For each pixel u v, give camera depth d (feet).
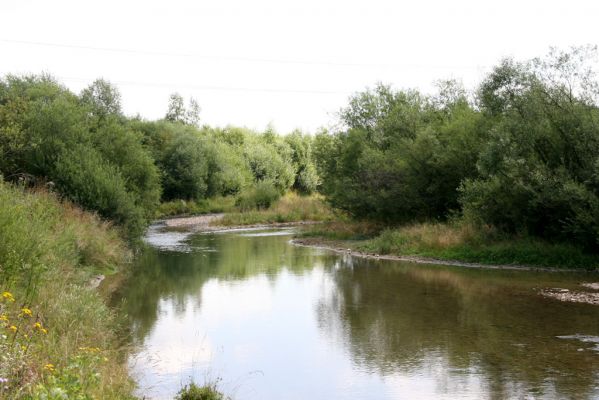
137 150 88.48
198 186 186.70
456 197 89.04
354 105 122.11
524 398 25.44
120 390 23.89
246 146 241.55
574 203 63.41
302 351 33.55
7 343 20.66
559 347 33.68
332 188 116.57
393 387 27.40
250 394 26.68
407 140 96.48
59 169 70.03
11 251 33.09
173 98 272.92
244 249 88.84
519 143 68.95
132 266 68.28
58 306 31.45
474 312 43.32
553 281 56.65
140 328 38.73
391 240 83.51
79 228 59.47
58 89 118.62
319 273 63.72
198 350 33.68
